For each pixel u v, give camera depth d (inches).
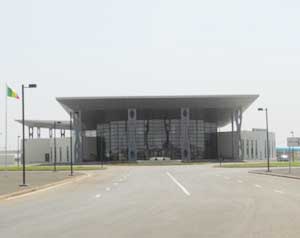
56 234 513.7
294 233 498.3
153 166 3858.3
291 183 1454.2
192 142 5354.3
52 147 5718.5
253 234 492.4
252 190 1167.0
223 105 4741.6
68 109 5068.9
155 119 5211.6
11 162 5556.1
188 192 1128.8
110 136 5433.1
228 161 4798.2
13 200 976.3
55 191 1245.7
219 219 617.6
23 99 1514.5
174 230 528.7
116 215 681.0
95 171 2883.9
